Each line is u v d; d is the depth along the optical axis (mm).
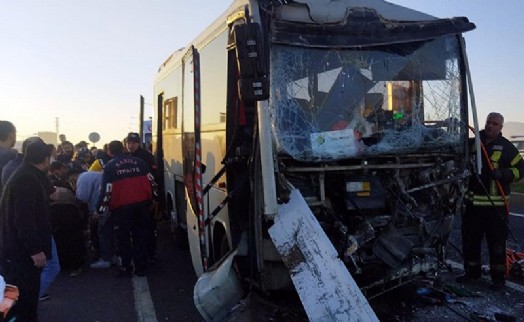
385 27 4719
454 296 5699
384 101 4785
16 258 4684
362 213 4516
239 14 4500
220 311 4559
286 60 4438
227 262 4574
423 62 4969
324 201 4430
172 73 8836
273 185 4020
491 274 6023
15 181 4664
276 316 4754
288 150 4336
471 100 5137
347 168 4484
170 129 9078
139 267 7277
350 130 4598
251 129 4703
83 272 7609
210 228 5789
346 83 4652
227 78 4977
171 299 6219
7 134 6027
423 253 4742
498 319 5008
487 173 5914
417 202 4910
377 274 4523
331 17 4586
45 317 5613
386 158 4738
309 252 3820
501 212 5930
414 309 5312
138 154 8805
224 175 5168
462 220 6301
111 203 7125
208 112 6047
